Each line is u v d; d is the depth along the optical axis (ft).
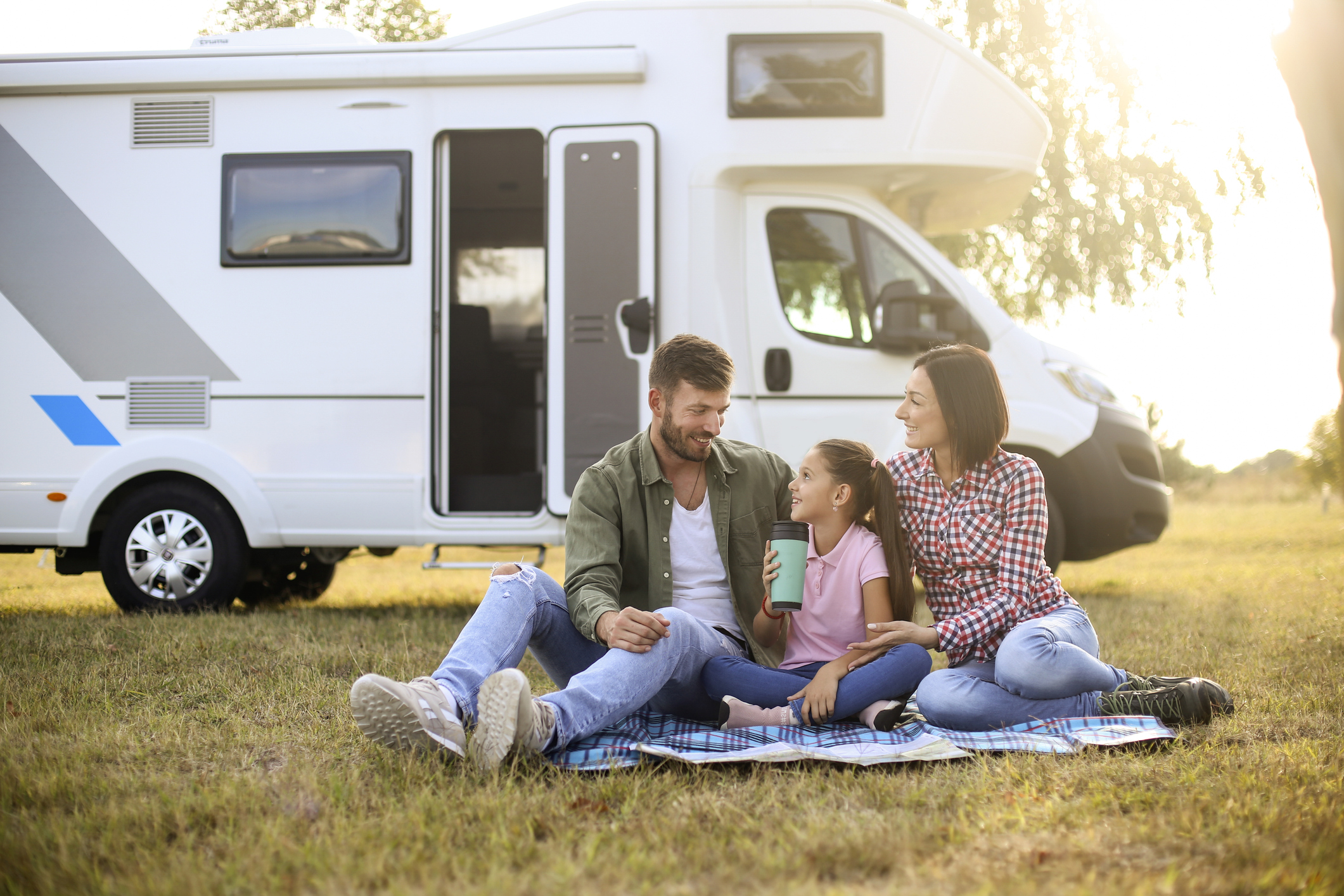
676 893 5.74
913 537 9.91
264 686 11.84
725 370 9.36
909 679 9.15
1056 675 9.14
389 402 17.66
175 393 17.83
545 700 8.16
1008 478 9.70
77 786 7.83
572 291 17.46
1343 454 11.30
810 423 17.74
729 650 9.46
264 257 17.84
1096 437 18.12
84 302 17.95
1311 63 10.78
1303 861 6.04
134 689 11.64
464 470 19.89
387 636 15.39
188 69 17.88
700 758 8.09
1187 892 5.60
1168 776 7.82
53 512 17.76
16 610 19.30
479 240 22.41
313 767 8.27
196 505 17.90
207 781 8.09
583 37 17.76
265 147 17.94
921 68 17.60
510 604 8.93
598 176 17.54
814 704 8.92
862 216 18.20
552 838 6.76
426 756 8.08
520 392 22.50
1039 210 28.73
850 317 18.04
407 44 17.84
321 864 6.19
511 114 17.71
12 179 18.07
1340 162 10.73
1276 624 15.81
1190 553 33.09
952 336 17.92
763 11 17.63
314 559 21.16
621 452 9.93
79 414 17.88
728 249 17.67
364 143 17.84
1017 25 27.45
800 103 17.61
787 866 6.07
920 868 6.05
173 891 5.84
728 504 9.78
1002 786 7.67
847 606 9.46
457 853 6.40
